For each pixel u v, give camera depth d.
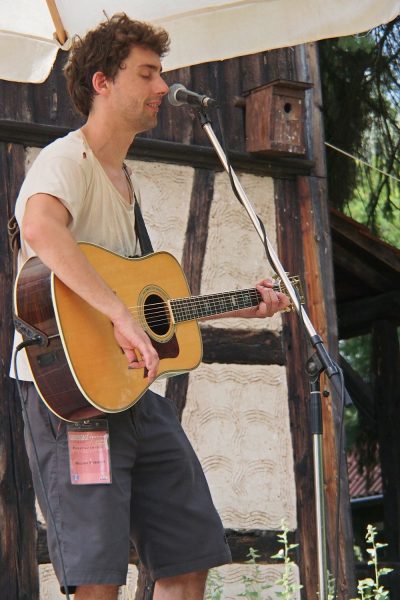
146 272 3.98
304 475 6.45
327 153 9.77
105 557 3.49
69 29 4.97
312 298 6.73
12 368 3.73
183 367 4.00
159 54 3.89
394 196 10.57
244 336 6.40
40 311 3.51
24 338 3.54
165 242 6.24
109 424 3.61
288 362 6.54
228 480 6.18
